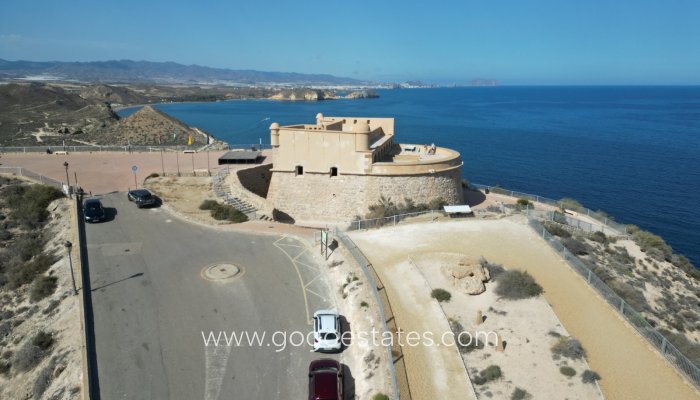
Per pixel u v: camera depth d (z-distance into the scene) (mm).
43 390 20703
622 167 99375
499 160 106812
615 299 26422
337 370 20297
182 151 68500
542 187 82812
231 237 36188
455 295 27500
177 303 26422
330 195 46719
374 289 26219
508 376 21125
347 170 46031
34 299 27609
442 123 185750
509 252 33531
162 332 23859
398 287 28234
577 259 30797
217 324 24734
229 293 27703
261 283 29047
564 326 24766
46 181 46219
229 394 20203
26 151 63625
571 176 91188
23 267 31391
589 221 45531
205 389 20391
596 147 125750
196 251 33281
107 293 27156
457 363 21766
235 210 40938
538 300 26828
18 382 21938
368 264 31188
